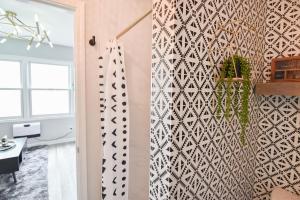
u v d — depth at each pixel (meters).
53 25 3.10
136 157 1.69
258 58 1.39
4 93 4.07
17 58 4.09
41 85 4.47
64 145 4.49
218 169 1.17
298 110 1.31
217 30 1.06
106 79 1.24
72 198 2.42
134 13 1.63
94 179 1.63
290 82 1.18
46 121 4.52
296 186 1.34
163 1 0.94
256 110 1.45
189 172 1.00
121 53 1.27
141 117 1.69
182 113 0.95
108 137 1.25
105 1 1.53
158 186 1.00
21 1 1.33
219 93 1.11
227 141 1.21
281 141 1.40
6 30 3.46
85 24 1.49
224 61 1.08
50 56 4.47
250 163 1.46
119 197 1.32
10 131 4.09
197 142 1.03
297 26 1.30
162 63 0.95
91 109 1.57
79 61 1.49
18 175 2.96
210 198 1.13
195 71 0.98
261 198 1.51
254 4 1.30
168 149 0.93
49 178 2.91
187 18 0.92
